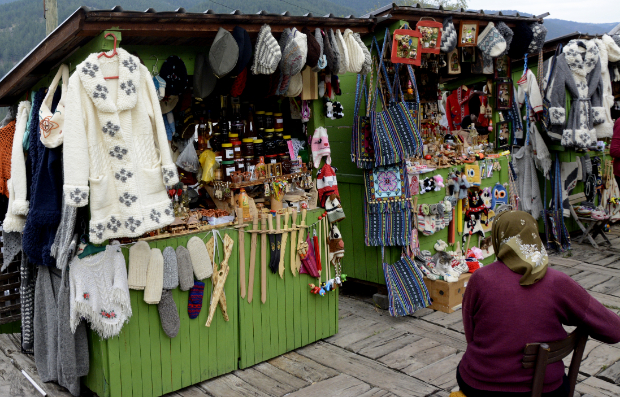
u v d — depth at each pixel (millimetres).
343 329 4754
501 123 6766
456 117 6891
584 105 6234
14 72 3725
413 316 5039
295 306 4246
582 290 2123
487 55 5566
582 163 7250
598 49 6262
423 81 6027
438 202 5391
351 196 5418
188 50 3635
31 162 3625
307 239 4242
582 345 2193
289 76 3729
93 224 2969
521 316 2100
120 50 3062
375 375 3846
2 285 4508
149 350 3451
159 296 3346
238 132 3992
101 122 3008
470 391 2227
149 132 3189
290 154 4367
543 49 6953
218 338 3805
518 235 2174
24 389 3748
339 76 5371
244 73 3729
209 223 3695
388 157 4770
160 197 3240
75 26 2922
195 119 4004
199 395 3602
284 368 3990
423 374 3850
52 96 3367
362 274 5410
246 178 3900
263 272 3977
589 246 7262
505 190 6156
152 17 3084
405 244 4938
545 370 2064
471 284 2266
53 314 3611
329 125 5539
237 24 3516
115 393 3314
